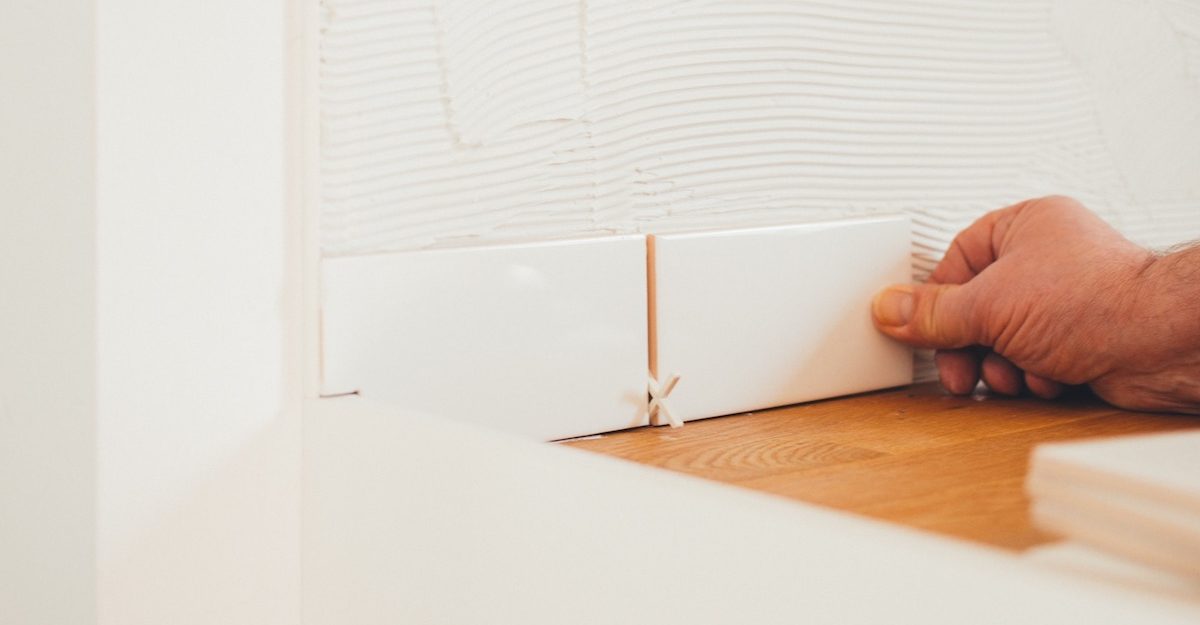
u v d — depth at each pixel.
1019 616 0.49
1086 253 0.90
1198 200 1.12
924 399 0.95
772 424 0.90
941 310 0.93
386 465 0.77
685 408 0.90
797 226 0.93
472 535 0.72
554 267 0.86
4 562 0.88
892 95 0.99
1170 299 0.86
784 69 0.95
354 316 0.82
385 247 0.84
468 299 0.84
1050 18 1.06
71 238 0.80
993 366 0.94
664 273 0.89
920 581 0.52
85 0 0.79
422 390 0.83
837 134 0.97
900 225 0.97
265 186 0.81
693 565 0.64
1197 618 0.44
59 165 0.81
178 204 0.80
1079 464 0.55
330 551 0.80
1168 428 0.88
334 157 0.82
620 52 0.90
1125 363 0.89
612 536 0.67
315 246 0.81
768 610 0.60
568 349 0.86
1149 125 1.10
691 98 0.92
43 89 0.82
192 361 0.80
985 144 1.03
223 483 0.81
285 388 0.82
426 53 0.84
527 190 0.87
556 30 0.88
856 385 0.96
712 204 0.93
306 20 0.81
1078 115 1.07
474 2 0.86
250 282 0.81
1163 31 1.11
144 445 0.79
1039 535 0.71
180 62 0.79
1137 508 0.52
